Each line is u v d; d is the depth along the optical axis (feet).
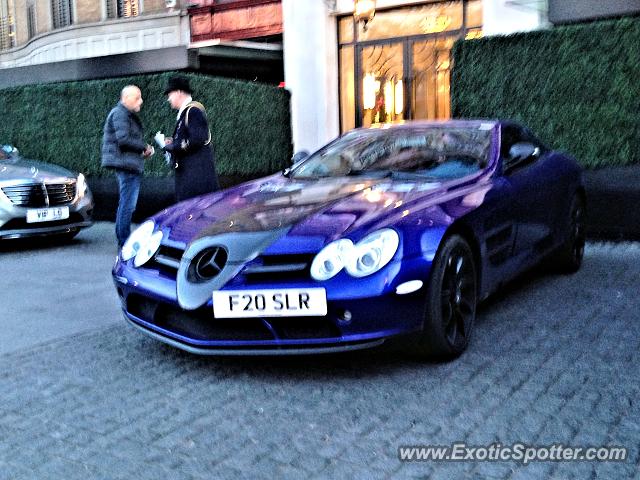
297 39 38.86
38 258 25.05
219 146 33.50
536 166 16.62
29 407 11.15
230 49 37.17
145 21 50.88
